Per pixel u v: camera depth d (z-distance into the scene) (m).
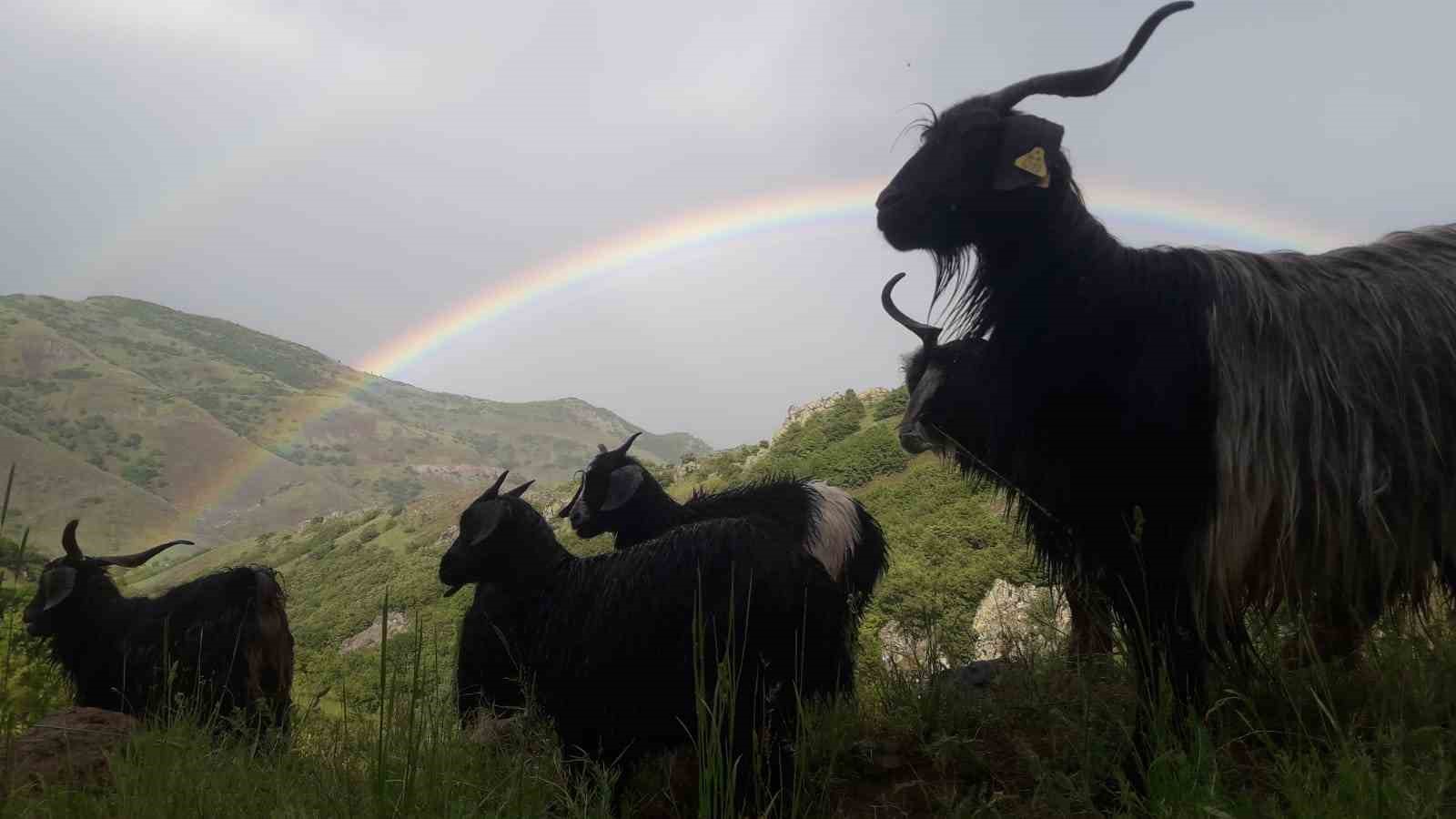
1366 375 1.26
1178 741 1.18
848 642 1.62
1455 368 1.27
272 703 2.53
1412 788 1.02
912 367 2.47
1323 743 1.26
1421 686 1.31
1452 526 1.26
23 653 2.61
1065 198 1.36
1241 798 1.09
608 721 1.45
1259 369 1.26
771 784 1.31
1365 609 1.43
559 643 1.51
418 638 1.47
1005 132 1.36
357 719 1.63
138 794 1.33
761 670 1.34
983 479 2.26
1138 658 1.27
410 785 1.19
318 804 1.28
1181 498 1.26
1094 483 1.30
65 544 2.79
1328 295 1.31
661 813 1.57
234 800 1.32
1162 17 1.35
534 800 1.36
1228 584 1.29
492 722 1.93
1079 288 1.32
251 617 2.62
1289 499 1.25
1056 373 1.31
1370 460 1.23
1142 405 1.26
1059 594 1.87
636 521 2.71
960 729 1.60
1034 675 1.70
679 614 1.39
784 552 1.42
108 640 2.73
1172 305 1.30
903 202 1.42
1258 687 1.42
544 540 1.62
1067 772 1.36
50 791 1.40
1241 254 1.38
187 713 1.99
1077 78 1.40
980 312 1.43
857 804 1.45
